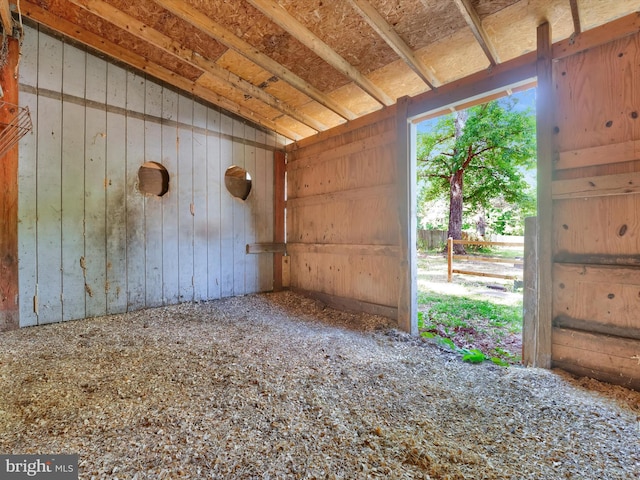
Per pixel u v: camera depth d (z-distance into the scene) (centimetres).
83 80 294
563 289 204
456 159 965
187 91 358
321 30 240
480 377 199
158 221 344
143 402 161
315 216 405
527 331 222
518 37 227
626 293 180
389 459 122
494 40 231
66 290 288
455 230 1016
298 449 127
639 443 133
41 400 159
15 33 257
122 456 121
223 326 302
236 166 407
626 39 179
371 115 328
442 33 232
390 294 314
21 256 266
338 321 329
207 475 112
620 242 183
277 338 271
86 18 271
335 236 375
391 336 280
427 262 896
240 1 227
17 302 264
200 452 124
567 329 202
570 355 201
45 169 276
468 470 116
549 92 204
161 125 344
